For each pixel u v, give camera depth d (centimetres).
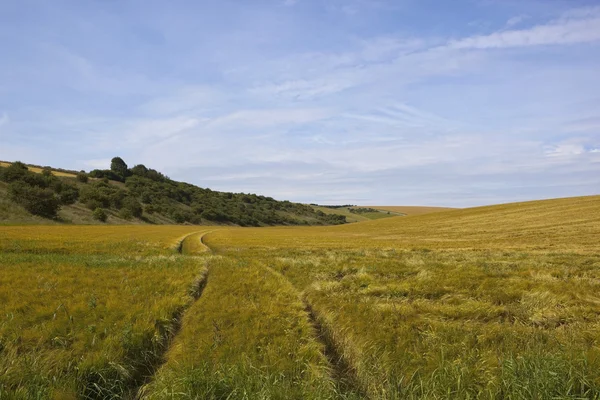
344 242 4759
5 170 8956
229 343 890
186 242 4991
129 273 1798
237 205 18100
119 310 1108
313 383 702
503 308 1091
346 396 675
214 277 1811
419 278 1545
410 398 654
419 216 10450
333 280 1647
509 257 2438
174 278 1686
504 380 654
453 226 7038
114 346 840
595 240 3534
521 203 8812
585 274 1612
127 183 14900
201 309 1200
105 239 4231
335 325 1021
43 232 4738
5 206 7294
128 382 758
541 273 1612
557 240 3781
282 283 1628
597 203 6606
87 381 712
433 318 1045
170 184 17500
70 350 818
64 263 2086
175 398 645
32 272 1716
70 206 9381
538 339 849
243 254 3159
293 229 11056
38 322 991
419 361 782
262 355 824
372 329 950
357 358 820
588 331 883
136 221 10688
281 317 1102
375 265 2003
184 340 920
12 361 730
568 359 719
